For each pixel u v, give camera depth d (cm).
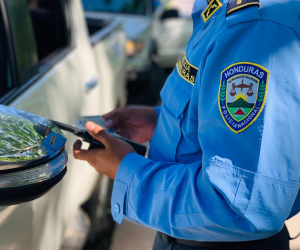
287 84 78
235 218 82
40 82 165
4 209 114
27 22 164
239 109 79
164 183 94
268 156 78
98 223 252
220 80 83
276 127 78
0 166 78
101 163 109
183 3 891
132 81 521
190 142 98
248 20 82
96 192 242
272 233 85
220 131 82
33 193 83
